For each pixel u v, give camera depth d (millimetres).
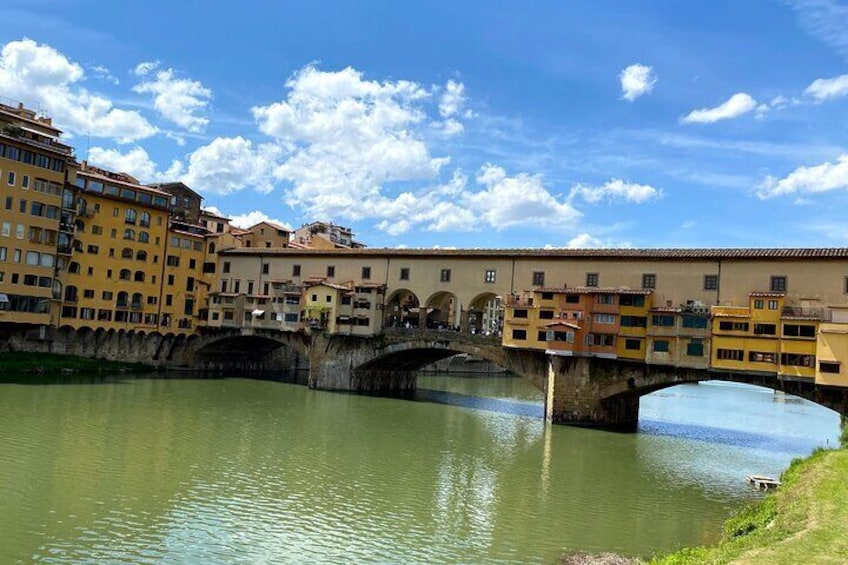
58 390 67500
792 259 59906
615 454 53438
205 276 101062
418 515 34250
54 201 80500
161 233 96000
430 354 86688
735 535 30094
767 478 44781
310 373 86750
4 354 78688
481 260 77188
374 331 82750
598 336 66938
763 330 59469
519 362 72688
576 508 37156
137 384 78125
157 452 43812
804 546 22375
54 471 37344
